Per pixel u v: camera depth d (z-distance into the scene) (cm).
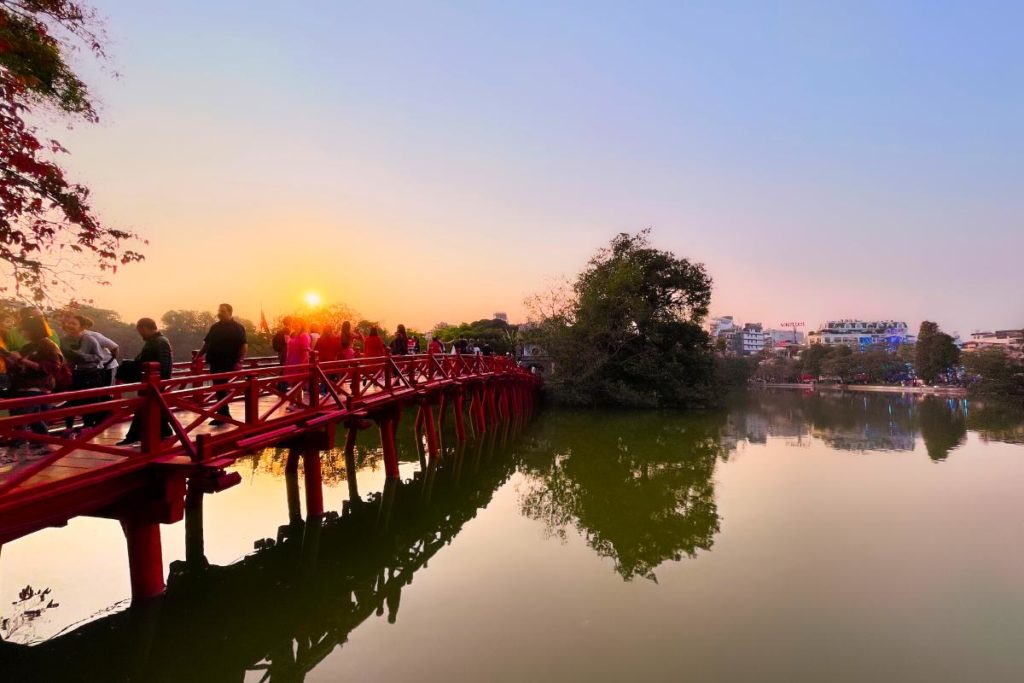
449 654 580
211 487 573
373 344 1221
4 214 572
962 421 3034
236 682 546
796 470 1570
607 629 636
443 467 1504
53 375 632
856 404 4719
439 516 1106
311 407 823
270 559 846
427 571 812
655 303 3616
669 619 662
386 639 612
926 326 8200
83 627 593
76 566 748
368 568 827
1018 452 1905
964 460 1747
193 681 548
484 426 1944
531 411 2983
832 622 658
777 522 1063
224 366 744
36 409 611
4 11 574
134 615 575
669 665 560
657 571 813
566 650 588
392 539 956
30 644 582
